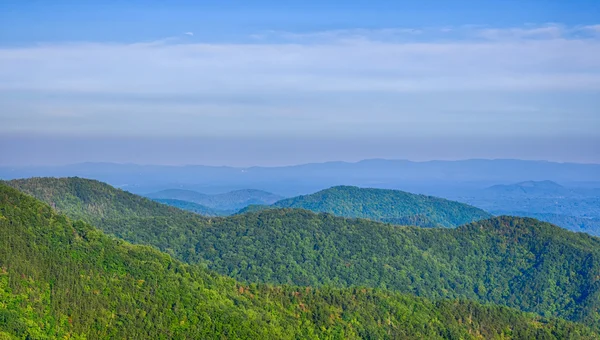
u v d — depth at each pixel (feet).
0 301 554.46
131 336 600.39
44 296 587.68
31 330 546.26
